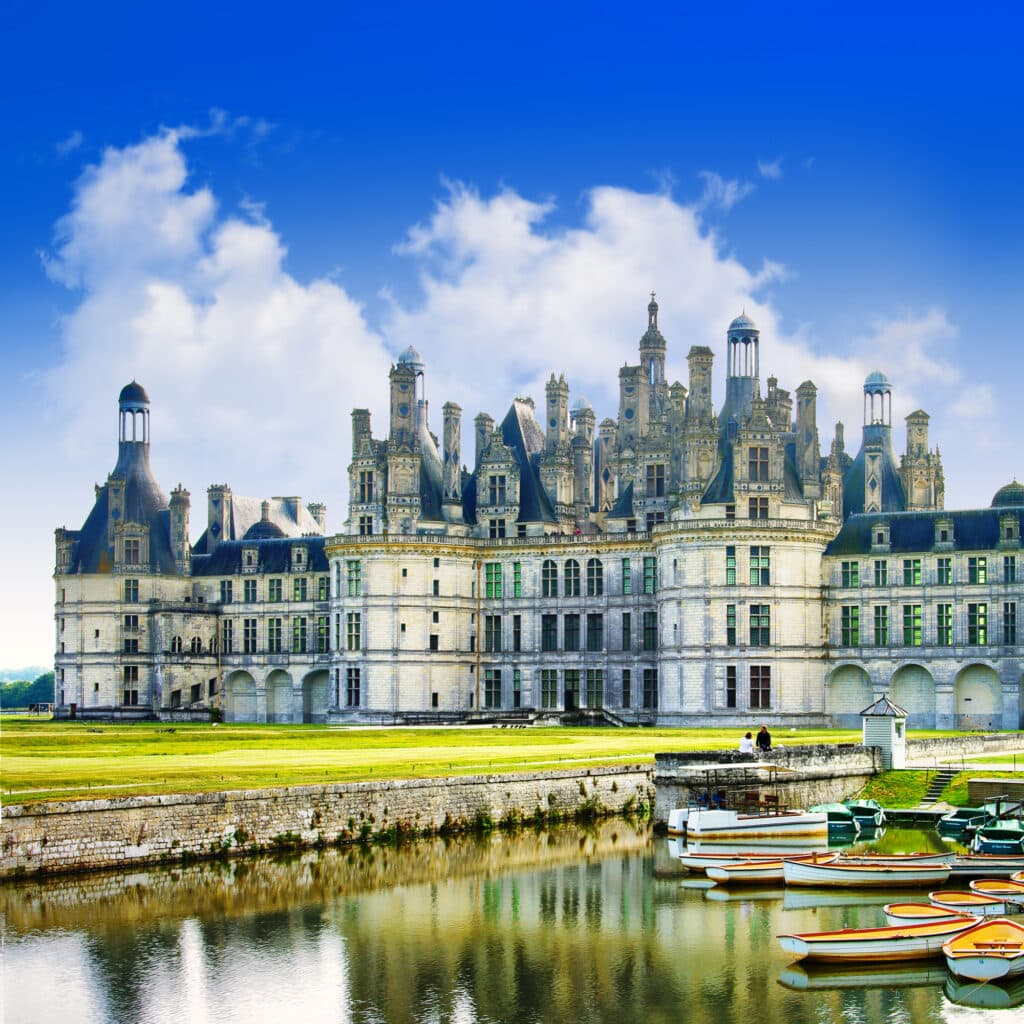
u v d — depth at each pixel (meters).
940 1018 52.19
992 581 146.75
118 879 69.56
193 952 59.47
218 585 188.62
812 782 94.38
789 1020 52.09
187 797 73.75
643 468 165.88
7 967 57.06
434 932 62.97
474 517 173.50
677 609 151.00
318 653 180.25
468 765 93.31
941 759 106.88
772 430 150.75
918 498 177.62
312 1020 52.28
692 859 73.12
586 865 76.94
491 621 170.00
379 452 167.50
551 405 172.50
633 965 58.41
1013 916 60.94
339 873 73.25
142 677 183.88
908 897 68.94
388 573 163.75
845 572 153.12
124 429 191.38
